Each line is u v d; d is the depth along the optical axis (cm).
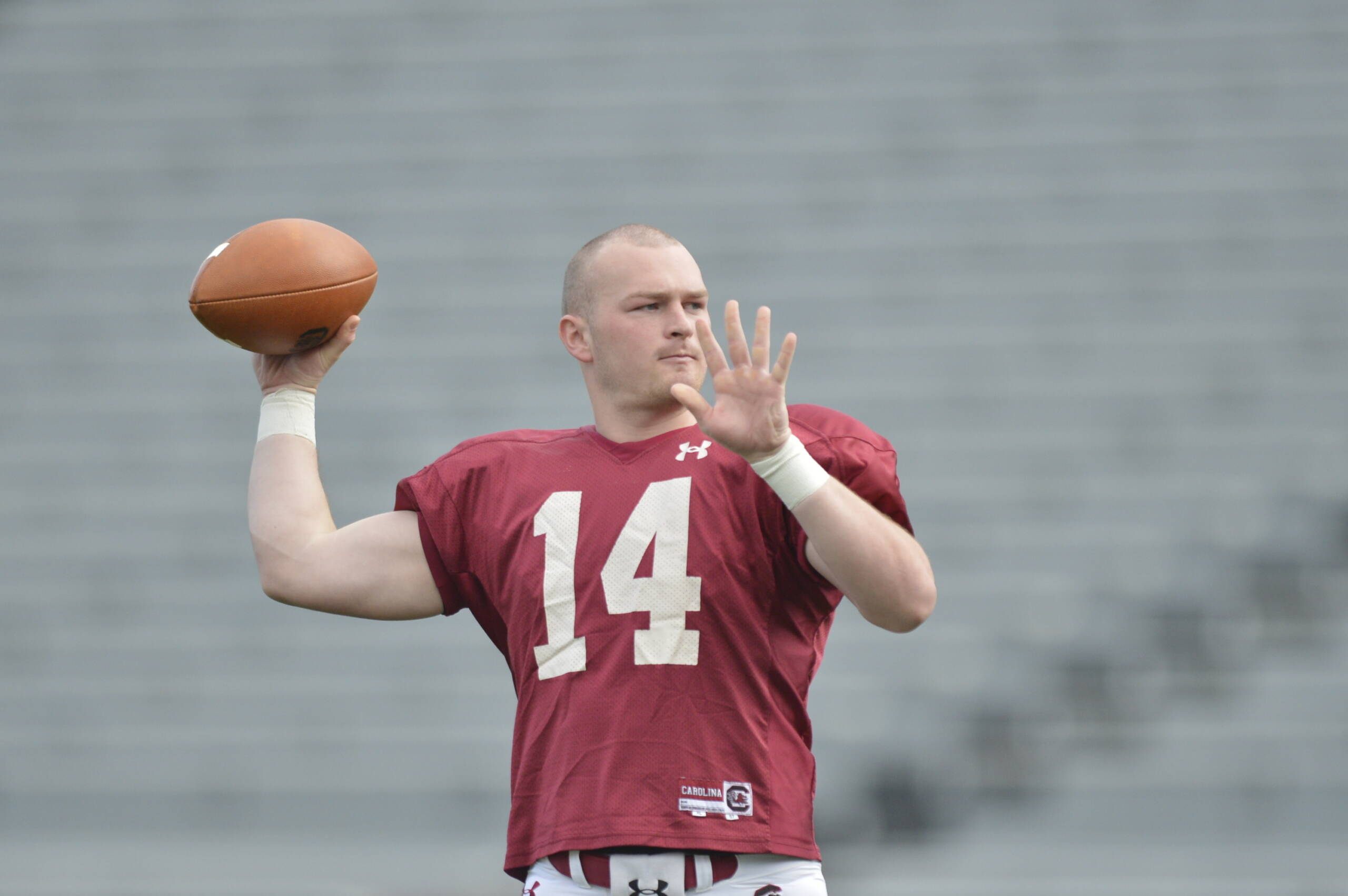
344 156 4041
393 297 3634
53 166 4097
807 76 4075
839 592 915
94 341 3666
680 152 3934
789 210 3725
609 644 876
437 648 2795
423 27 4375
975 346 3328
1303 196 3578
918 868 2227
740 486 896
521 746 911
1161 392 3184
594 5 4344
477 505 952
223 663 2823
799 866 873
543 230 3784
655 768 853
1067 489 2972
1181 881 2108
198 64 4322
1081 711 2530
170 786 2553
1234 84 3859
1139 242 3522
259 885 2197
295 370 1019
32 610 2980
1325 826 2336
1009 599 2745
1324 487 2920
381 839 2466
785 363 814
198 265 3812
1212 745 2398
